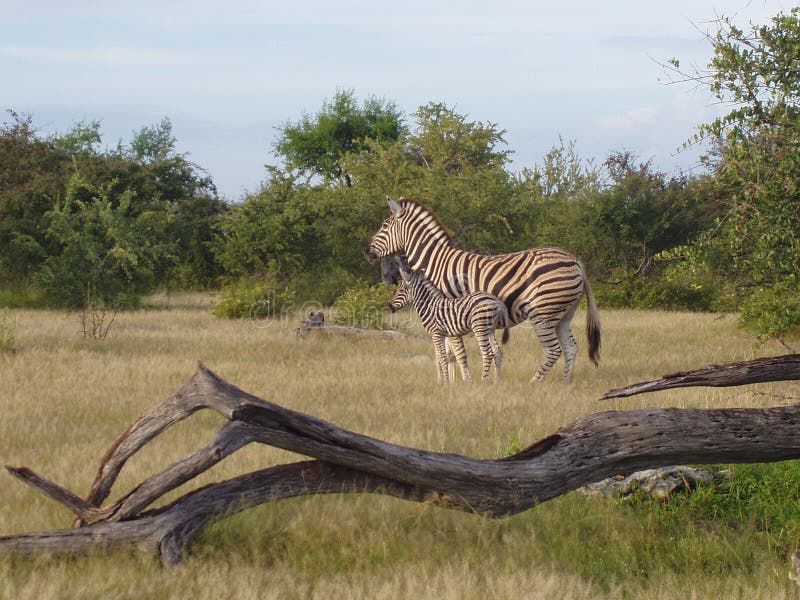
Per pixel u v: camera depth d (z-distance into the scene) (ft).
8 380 43.83
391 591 18.78
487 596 18.89
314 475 22.22
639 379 46.85
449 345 50.39
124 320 77.00
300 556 21.68
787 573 20.70
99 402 39.47
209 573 19.71
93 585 18.78
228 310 82.23
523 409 39.01
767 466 28.43
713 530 24.00
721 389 41.75
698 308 97.91
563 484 22.77
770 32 28.86
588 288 48.78
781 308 38.47
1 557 20.17
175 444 31.94
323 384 44.80
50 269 87.92
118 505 21.17
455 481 22.17
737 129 29.22
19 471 20.68
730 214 30.30
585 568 21.47
